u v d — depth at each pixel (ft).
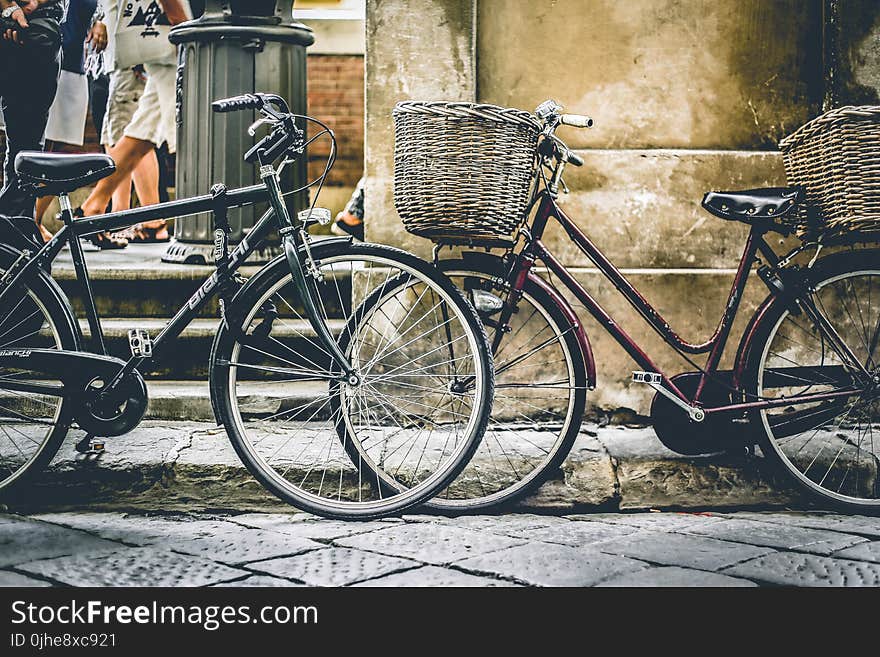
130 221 12.19
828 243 12.77
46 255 12.23
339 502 12.01
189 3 22.25
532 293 12.48
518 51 14.70
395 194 11.61
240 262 12.01
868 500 12.68
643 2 14.69
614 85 14.70
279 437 13.79
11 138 18.71
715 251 14.78
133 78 22.63
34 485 12.54
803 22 14.84
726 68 14.78
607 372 14.69
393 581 9.82
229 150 17.01
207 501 12.59
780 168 14.79
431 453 13.26
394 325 13.46
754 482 12.96
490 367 12.03
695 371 12.84
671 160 14.73
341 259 11.96
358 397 12.34
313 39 17.51
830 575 10.08
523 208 11.52
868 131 11.64
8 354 11.88
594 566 10.28
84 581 9.77
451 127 11.11
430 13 14.49
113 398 11.99
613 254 14.73
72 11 22.70
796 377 12.91
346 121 28.94
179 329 12.09
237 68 16.90
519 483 12.53
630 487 12.83
